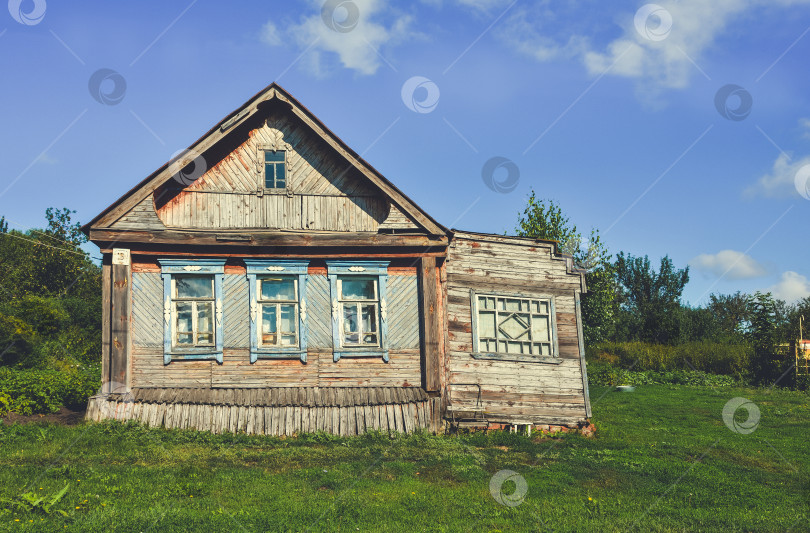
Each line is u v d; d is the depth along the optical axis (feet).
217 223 55.52
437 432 54.44
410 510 35.40
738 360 107.34
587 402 60.08
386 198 57.62
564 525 33.99
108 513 31.63
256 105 55.72
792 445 56.95
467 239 59.00
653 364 115.55
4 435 44.27
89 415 49.60
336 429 52.34
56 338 82.58
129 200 52.75
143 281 53.42
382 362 56.34
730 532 34.14
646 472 45.93
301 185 57.41
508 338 58.95
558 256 62.08
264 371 54.39
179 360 53.16
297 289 55.98
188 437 48.19
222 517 32.24
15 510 31.40
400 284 57.47
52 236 134.21
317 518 33.12
